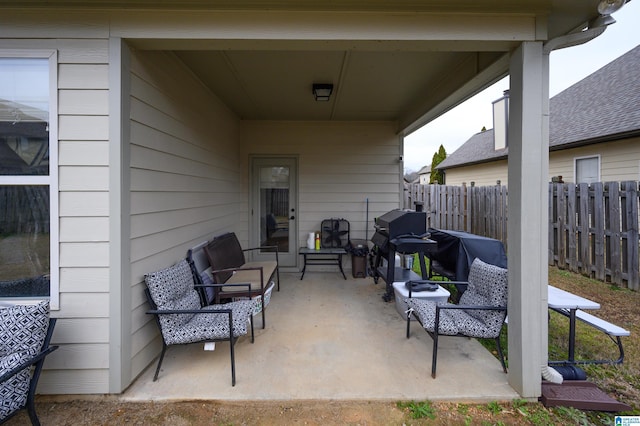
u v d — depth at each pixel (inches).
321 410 74.6
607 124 250.8
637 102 246.2
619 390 83.0
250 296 111.8
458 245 137.5
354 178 212.4
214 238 143.9
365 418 72.1
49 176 77.8
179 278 96.9
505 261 130.8
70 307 78.0
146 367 89.8
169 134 105.0
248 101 168.1
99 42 77.6
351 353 99.2
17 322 64.8
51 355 78.0
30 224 78.5
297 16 78.1
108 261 78.2
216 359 95.6
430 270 156.9
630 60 308.3
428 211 290.0
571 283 171.3
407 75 132.6
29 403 65.4
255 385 82.3
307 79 137.0
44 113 78.3
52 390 78.2
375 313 133.8
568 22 83.4
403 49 84.0
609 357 99.0
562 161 293.7
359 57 115.1
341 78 135.9
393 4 76.7
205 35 77.8
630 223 161.0
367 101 168.7
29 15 77.2
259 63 120.0
